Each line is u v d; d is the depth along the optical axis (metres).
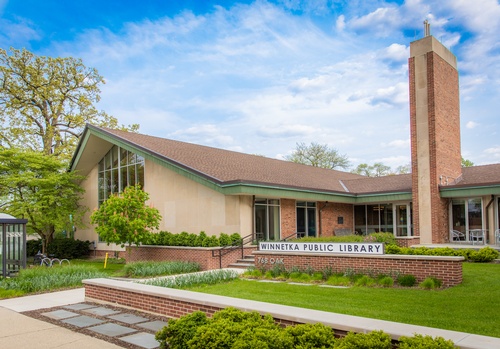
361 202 26.92
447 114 24.06
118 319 8.99
